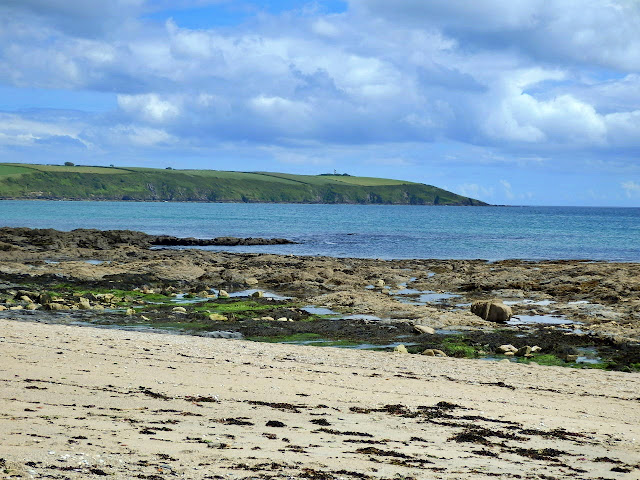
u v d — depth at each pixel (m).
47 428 15.10
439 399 22.41
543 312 43.97
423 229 155.50
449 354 32.88
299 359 28.77
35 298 47.19
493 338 35.84
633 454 16.55
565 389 25.14
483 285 55.09
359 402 21.30
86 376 22.52
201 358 27.66
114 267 62.97
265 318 40.56
